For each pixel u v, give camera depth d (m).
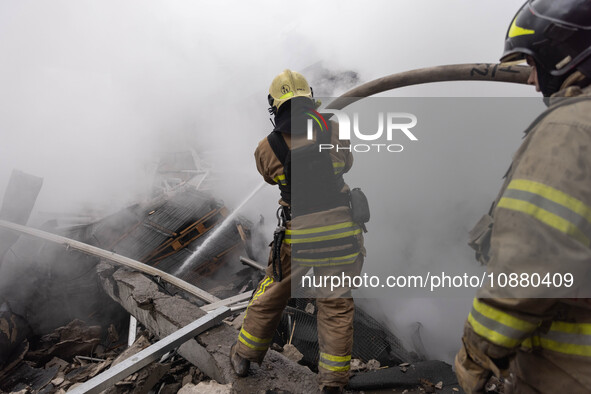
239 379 1.92
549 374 0.84
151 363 2.16
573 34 0.79
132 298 3.02
